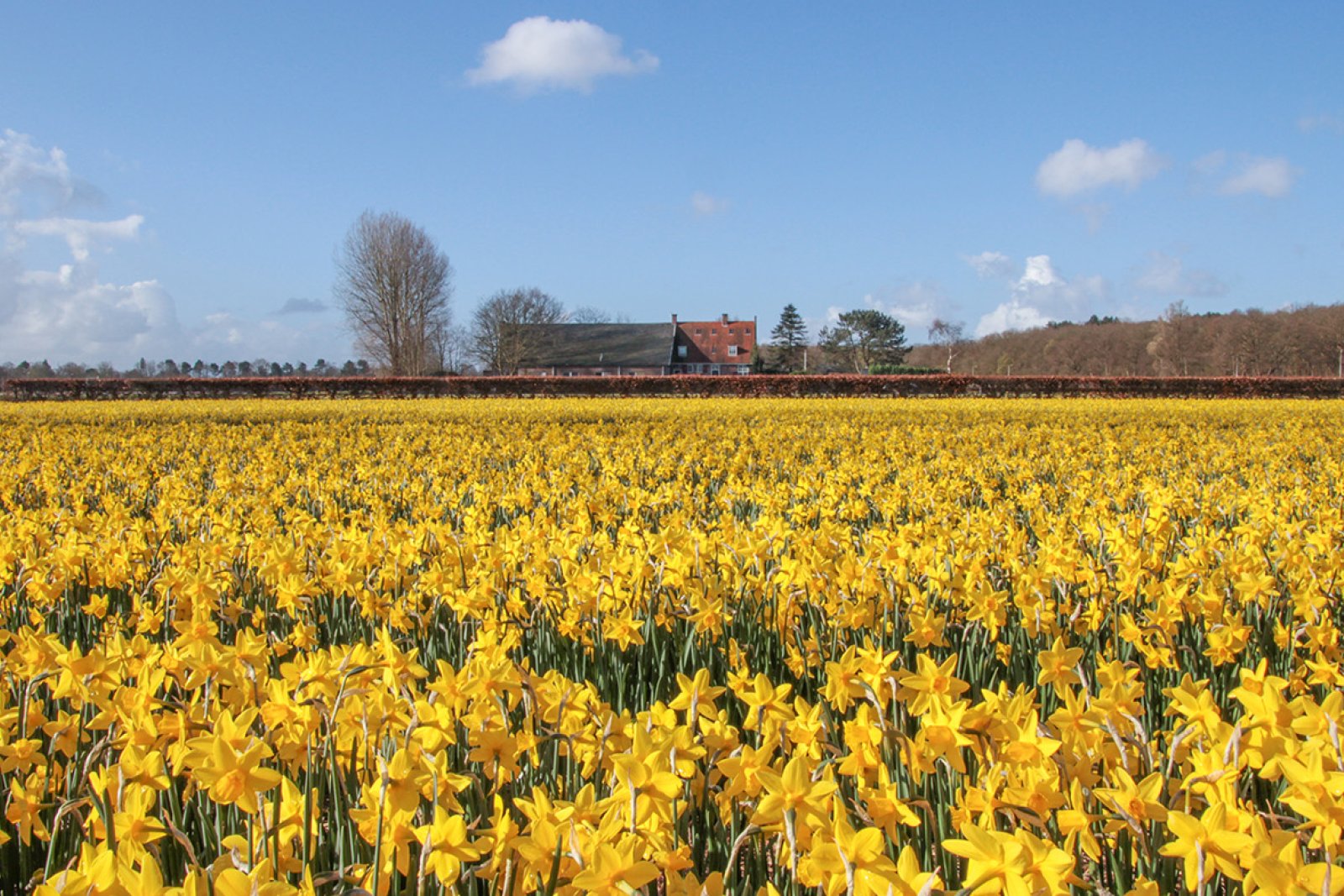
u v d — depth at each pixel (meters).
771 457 12.98
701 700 2.33
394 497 9.22
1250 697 2.15
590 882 1.59
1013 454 13.38
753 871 2.19
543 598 4.05
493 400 33.47
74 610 4.62
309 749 2.08
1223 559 4.30
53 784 2.57
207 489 10.25
